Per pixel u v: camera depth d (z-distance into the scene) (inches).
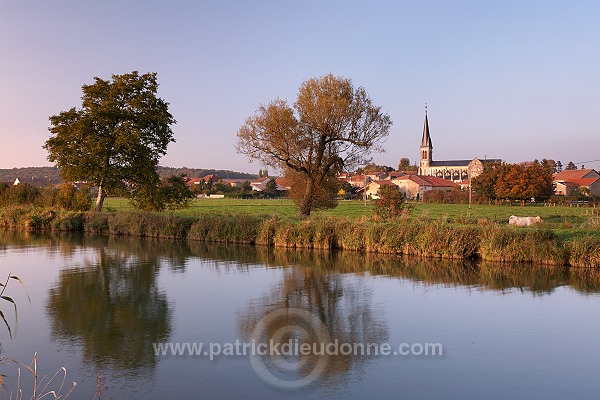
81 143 1482.5
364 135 1368.1
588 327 440.1
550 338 408.5
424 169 7362.2
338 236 1032.8
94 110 1441.9
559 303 531.8
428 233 912.3
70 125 1475.1
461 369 340.5
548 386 310.8
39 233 1428.4
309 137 1370.6
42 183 3946.9
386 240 957.2
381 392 301.1
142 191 1533.0
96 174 1459.2
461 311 496.7
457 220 1133.1
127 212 1443.2
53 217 1584.6
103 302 534.6
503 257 835.4
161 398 291.3
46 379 319.9
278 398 290.5
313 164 1396.4
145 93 1569.9
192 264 814.5
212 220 1229.1
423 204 3034.0
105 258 886.4
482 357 364.2
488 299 551.5
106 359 358.3
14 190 1964.8
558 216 1740.9
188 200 1676.9
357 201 3572.8
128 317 471.5
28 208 1658.5
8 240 1218.6
